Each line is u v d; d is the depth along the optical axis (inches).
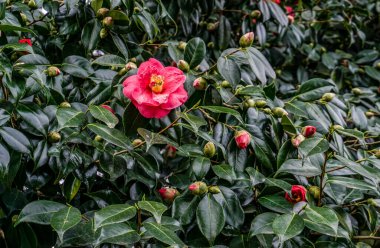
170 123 53.6
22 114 48.0
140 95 50.9
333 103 65.6
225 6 89.5
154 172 53.4
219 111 50.3
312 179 57.7
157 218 40.3
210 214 46.5
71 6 57.3
